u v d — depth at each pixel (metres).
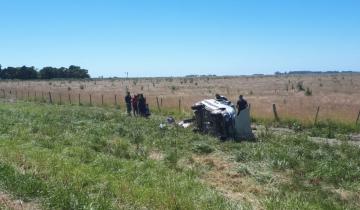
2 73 175.25
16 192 10.82
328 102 46.00
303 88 83.69
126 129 23.62
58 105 45.62
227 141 21.22
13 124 25.28
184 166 15.85
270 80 150.25
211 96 59.31
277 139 22.11
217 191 12.63
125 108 42.38
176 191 11.98
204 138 21.78
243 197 12.55
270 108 36.62
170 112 36.06
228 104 24.56
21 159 14.66
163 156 17.55
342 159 17.25
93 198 10.54
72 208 9.91
